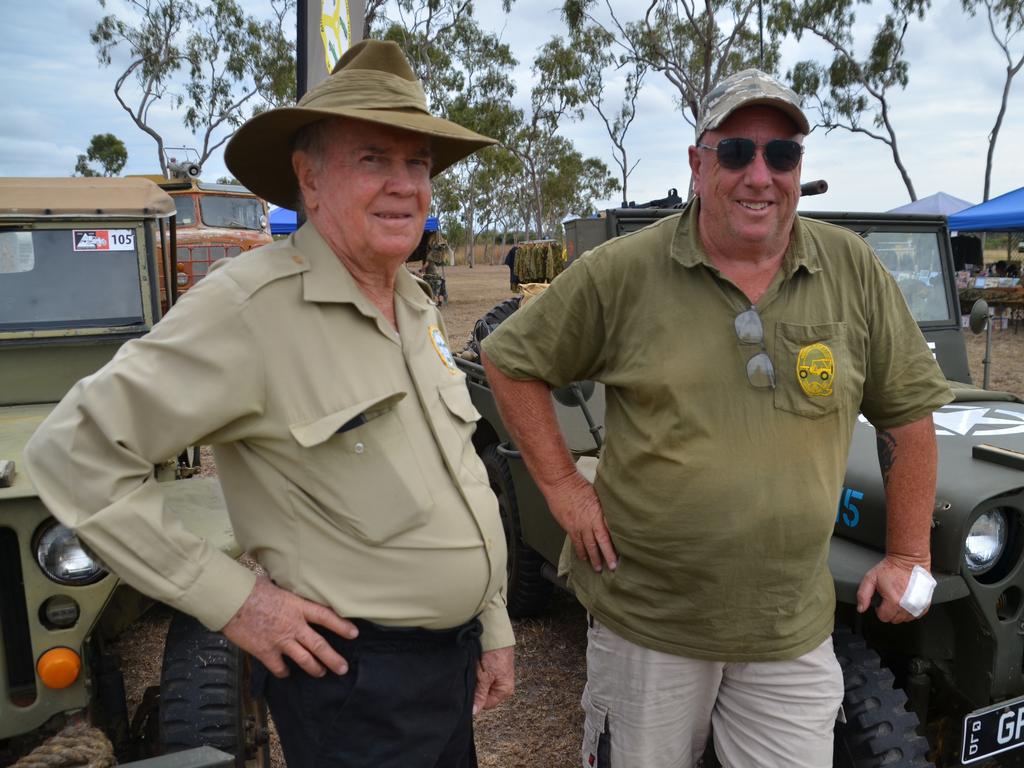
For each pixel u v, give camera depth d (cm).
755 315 182
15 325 320
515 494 375
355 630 146
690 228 188
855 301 190
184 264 1210
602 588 207
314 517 145
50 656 212
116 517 131
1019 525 222
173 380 135
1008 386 990
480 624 166
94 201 328
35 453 133
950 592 213
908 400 196
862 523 231
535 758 303
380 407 146
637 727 201
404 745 152
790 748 193
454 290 2869
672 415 184
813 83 2369
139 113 2677
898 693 215
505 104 2741
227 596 139
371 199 152
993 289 1553
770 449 181
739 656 190
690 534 184
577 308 199
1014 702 223
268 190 178
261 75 2708
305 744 152
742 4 1945
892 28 2283
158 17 2556
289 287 145
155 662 338
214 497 255
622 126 3070
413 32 2417
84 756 182
